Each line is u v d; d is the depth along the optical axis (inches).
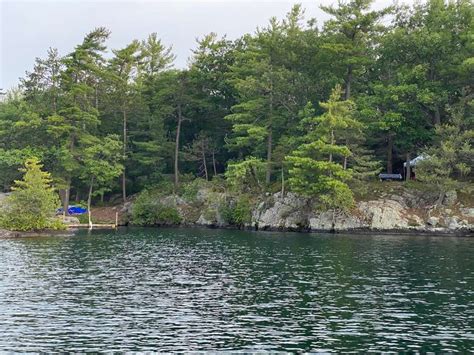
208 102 3280.0
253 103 2815.0
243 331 837.8
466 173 2450.8
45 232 2401.6
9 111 3535.9
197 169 3437.5
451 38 2581.2
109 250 1801.2
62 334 821.2
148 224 2994.6
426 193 2469.2
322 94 2891.2
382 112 2691.9
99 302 1024.9
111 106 3344.0
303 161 2375.7
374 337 809.5
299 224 2561.5
